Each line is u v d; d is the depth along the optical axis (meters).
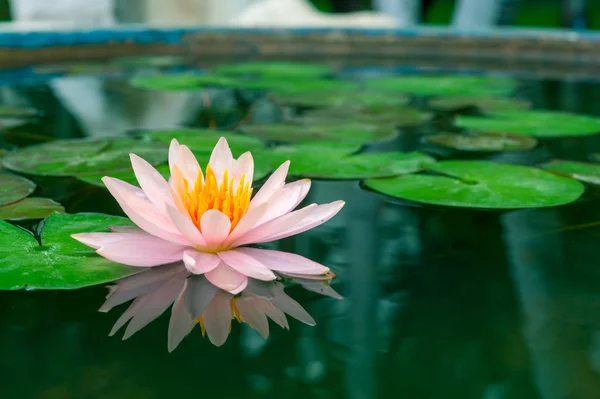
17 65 1.40
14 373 0.59
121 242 0.66
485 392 0.59
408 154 0.88
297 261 0.67
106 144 0.88
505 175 0.82
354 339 0.62
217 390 0.59
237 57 1.62
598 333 0.63
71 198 0.77
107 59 1.52
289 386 0.59
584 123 1.01
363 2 3.88
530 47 1.59
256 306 0.64
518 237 0.73
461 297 0.66
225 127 0.98
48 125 0.97
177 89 1.15
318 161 0.85
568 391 0.59
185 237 0.65
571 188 0.80
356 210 0.76
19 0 1.98
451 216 0.76
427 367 0.60
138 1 2.04
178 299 0.65
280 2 1.96
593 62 1.52
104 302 0.64
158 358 0.60
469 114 1.06
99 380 0.59
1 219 0.72
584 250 0.71
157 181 0.68
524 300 0.66
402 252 0.71
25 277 0.65
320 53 1.71
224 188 0.66
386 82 1.26
